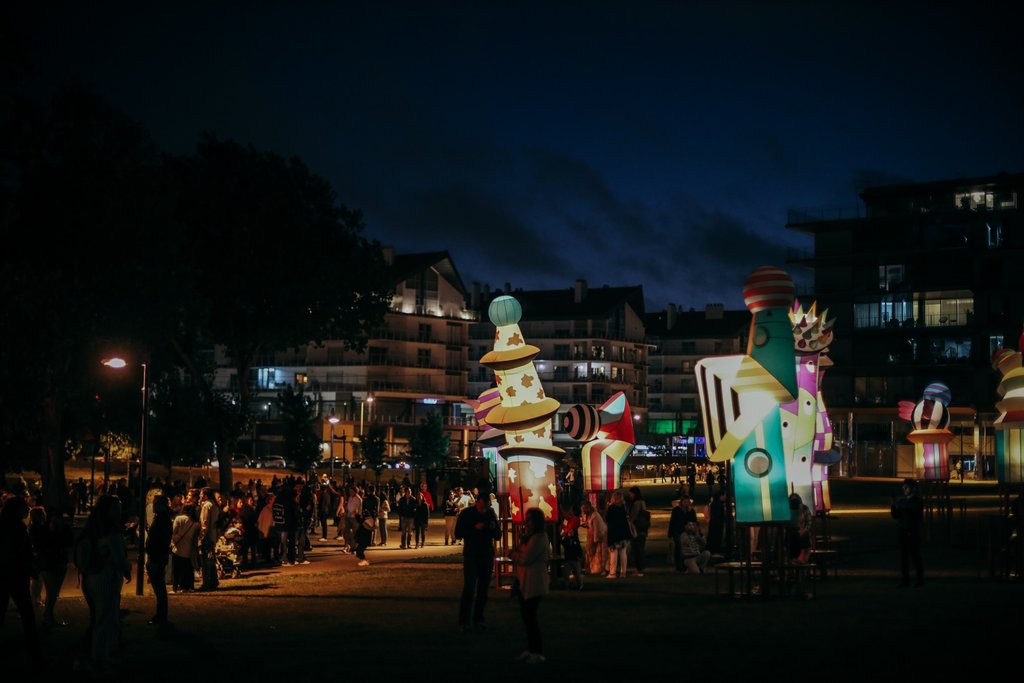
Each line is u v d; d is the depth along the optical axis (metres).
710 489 46.66
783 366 18.91
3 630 17.17
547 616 17.59
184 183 52.22
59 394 41.50
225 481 55.16
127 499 30.59
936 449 36.25
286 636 15.92
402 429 107.00
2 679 12.78
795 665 12.85
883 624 16.05
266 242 52.62
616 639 15.04
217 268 52.47
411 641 15.21
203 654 14.31
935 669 12.48
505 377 22.31
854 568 25.06
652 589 21.47
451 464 65.88
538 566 13.30
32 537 16.97
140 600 21.14
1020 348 28.27
